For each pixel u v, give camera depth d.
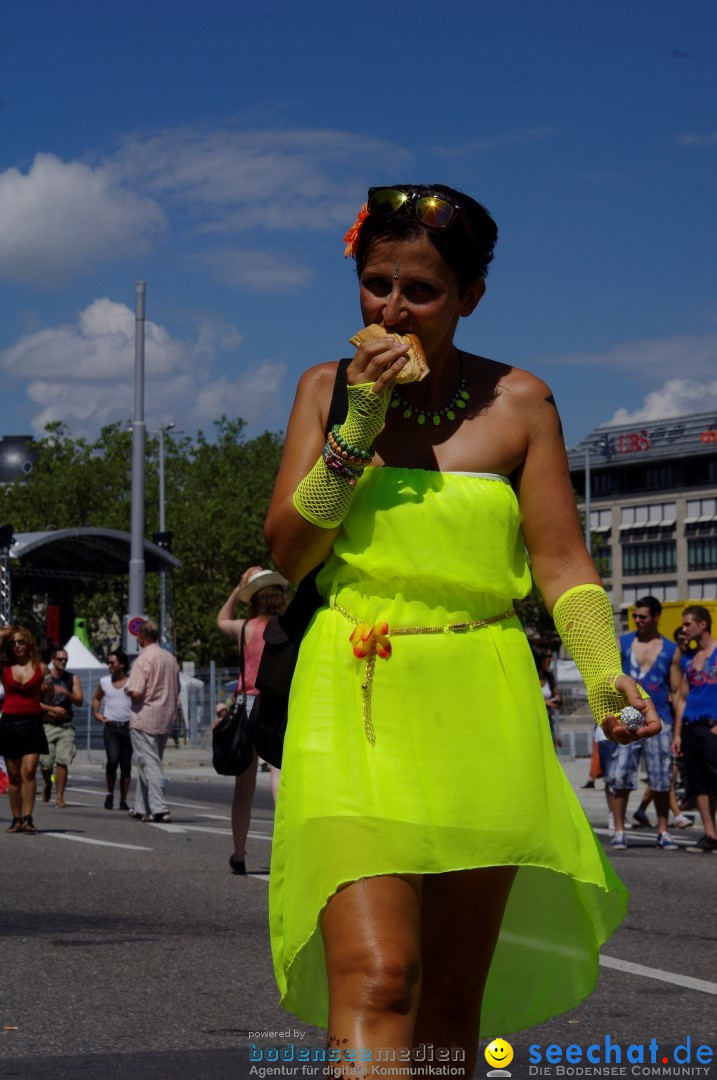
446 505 2.79
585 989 2.96
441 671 2.75
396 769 2.69
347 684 2.77
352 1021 2.48
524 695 2.82
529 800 2.74
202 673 38.31
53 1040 4.93
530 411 2.92
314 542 2.82
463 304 2.90
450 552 2.78
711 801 12.07
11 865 10.42
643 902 8.66
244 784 9.92
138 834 13.22
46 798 18.38
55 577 41.06
